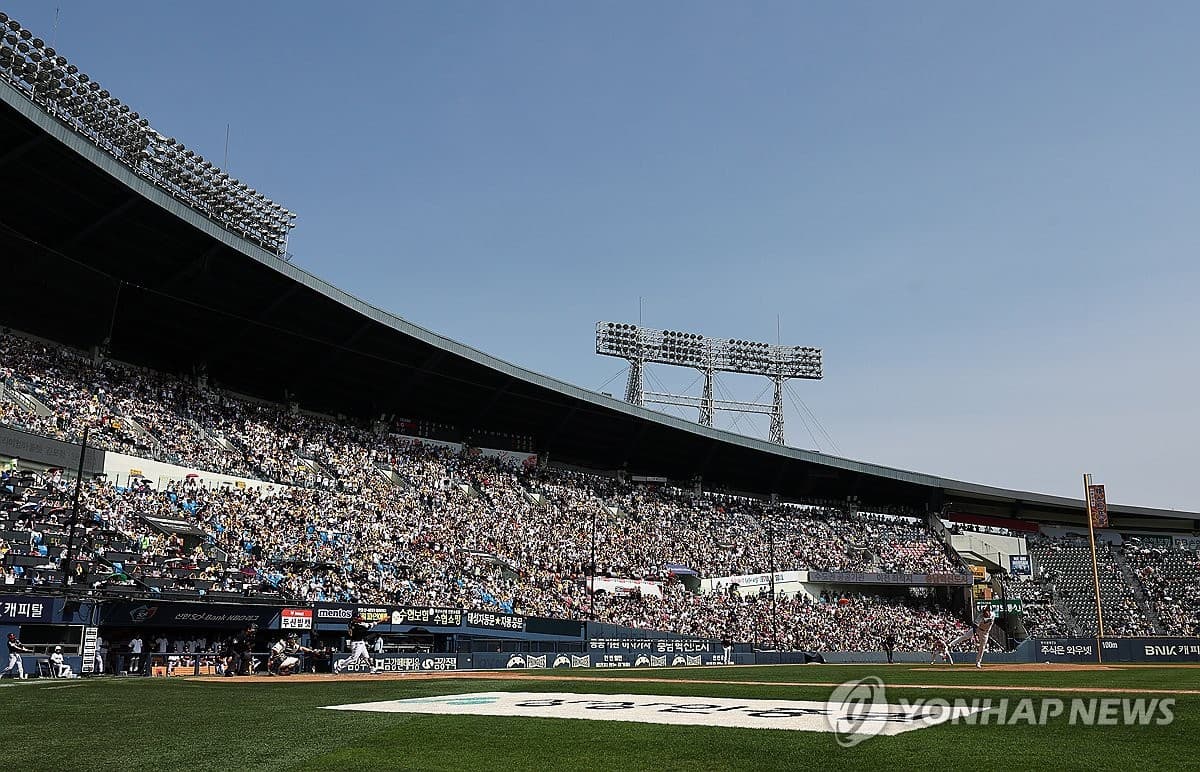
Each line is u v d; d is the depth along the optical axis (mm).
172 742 10812
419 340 57156
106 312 49969
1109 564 77000
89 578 33188
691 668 36625
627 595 56406
